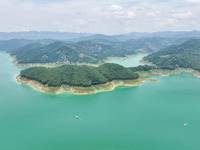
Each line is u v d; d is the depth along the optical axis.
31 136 162.25
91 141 154.75
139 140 158.00
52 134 165.12
